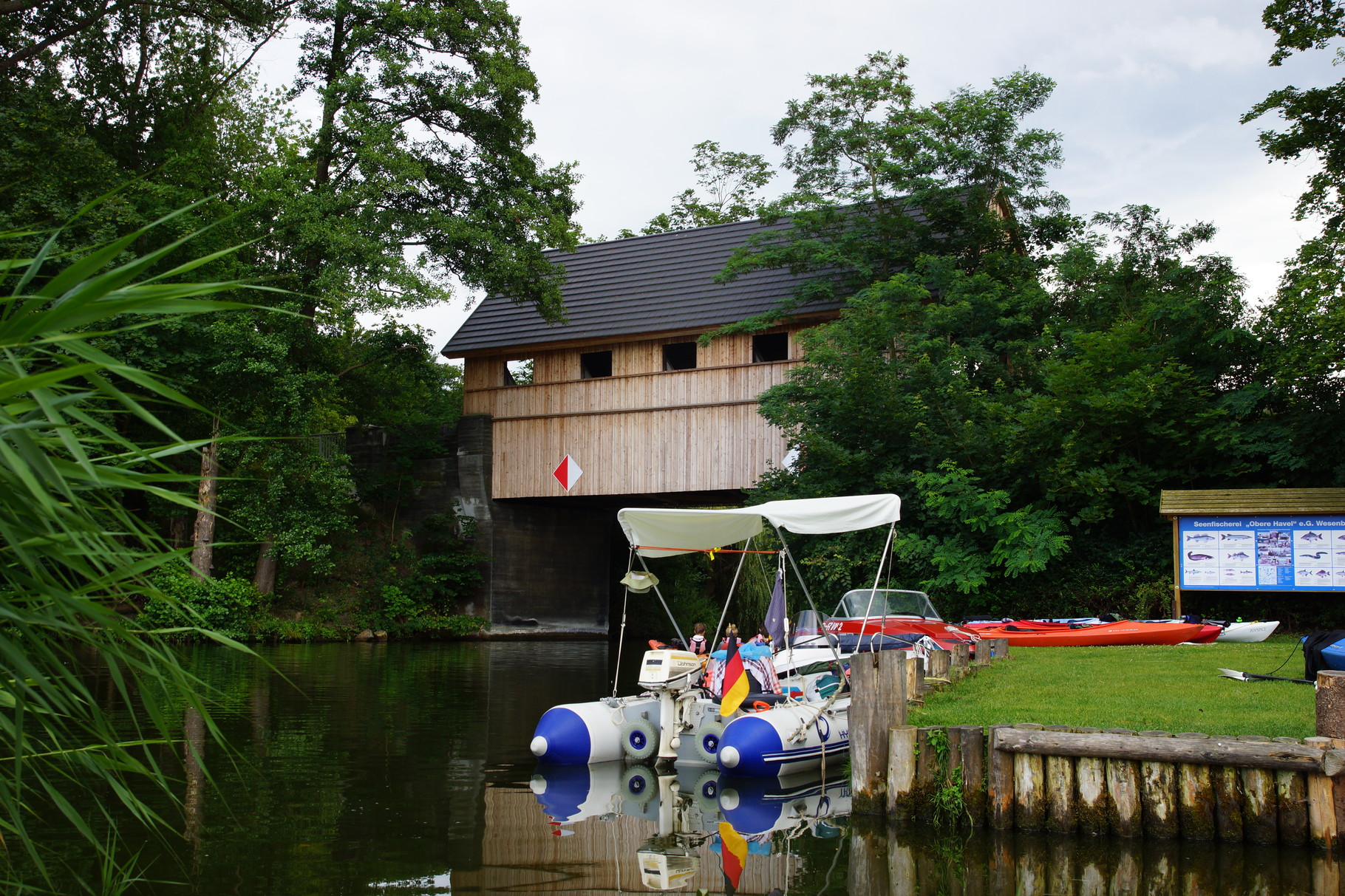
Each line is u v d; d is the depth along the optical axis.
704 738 10.26
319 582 28.67
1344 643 10.13
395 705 13.91
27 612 3.47
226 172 28.72
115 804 7.84
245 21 23.89
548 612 30.92
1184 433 18.25
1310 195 18.17
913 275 22.69
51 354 3.30
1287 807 6.65
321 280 22.92
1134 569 18.81
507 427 29.39
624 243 30.66
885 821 7.67
